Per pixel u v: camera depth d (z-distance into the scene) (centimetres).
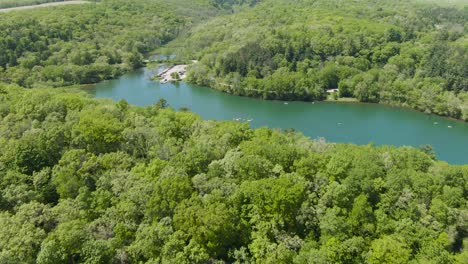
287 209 6594
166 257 5841
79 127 8562
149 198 6694
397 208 7012
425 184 7381
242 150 8238
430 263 5866
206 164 7850
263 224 6331
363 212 6619
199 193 6956
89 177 7506
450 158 14562
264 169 7381
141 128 8838
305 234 6669
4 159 7769
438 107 18825
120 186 7119
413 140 16188
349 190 7044
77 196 6925
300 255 5884
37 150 7994
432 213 7000
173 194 6562
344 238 6294
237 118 18775
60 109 9738
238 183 7319
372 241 6394
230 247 6338
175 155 8006
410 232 6456
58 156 8275
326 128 17500
